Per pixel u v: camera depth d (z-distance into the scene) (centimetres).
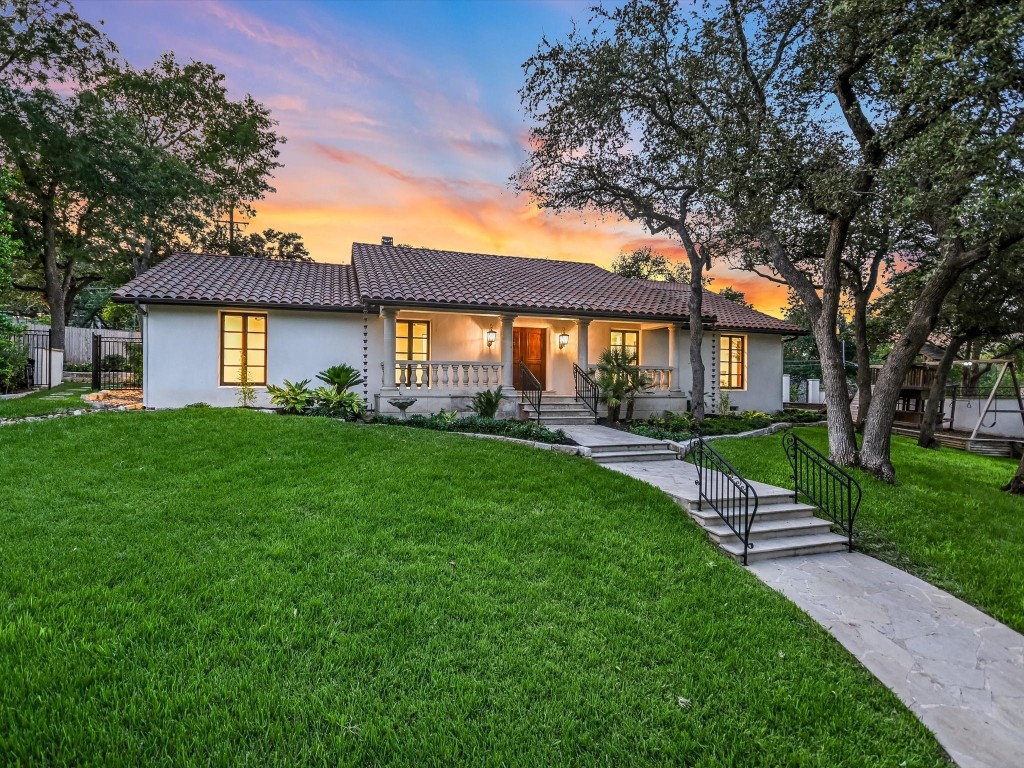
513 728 280
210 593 398
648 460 1022
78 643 324
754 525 650
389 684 309
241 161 2717
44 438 815
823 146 870
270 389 1224
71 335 2506
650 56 1107
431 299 1267
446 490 686
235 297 1226
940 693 351
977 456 1412
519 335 1591
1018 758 292
